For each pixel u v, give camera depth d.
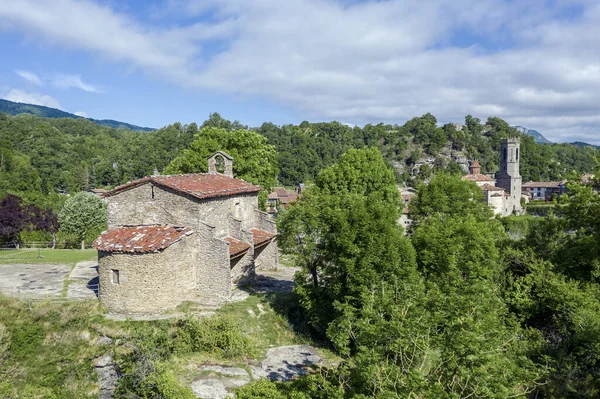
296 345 21.69
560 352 17.75
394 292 17.27
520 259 25.55
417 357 12.60
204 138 43.56
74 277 27.23
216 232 25.80
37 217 39.50
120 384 17.52
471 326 12.08
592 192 26.28
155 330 19.50
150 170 112.12
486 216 35.34
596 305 19.52
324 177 38.69
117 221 25.36
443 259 21.78
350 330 15.38
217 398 15.75
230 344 19.33
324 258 22.53
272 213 68.12
